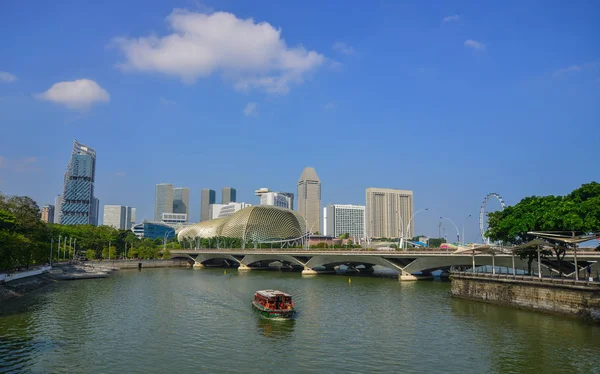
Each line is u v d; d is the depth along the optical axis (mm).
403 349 45094
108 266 169000
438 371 38406
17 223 99688
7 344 46969
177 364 40594
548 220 70312
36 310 67562
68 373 37969
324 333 52312
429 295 84812
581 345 44094
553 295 57719
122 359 42031
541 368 38281
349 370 38875
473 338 48406
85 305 72938
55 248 165500
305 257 153625
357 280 120250
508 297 66062
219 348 45906
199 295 86312
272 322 58781
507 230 80062
